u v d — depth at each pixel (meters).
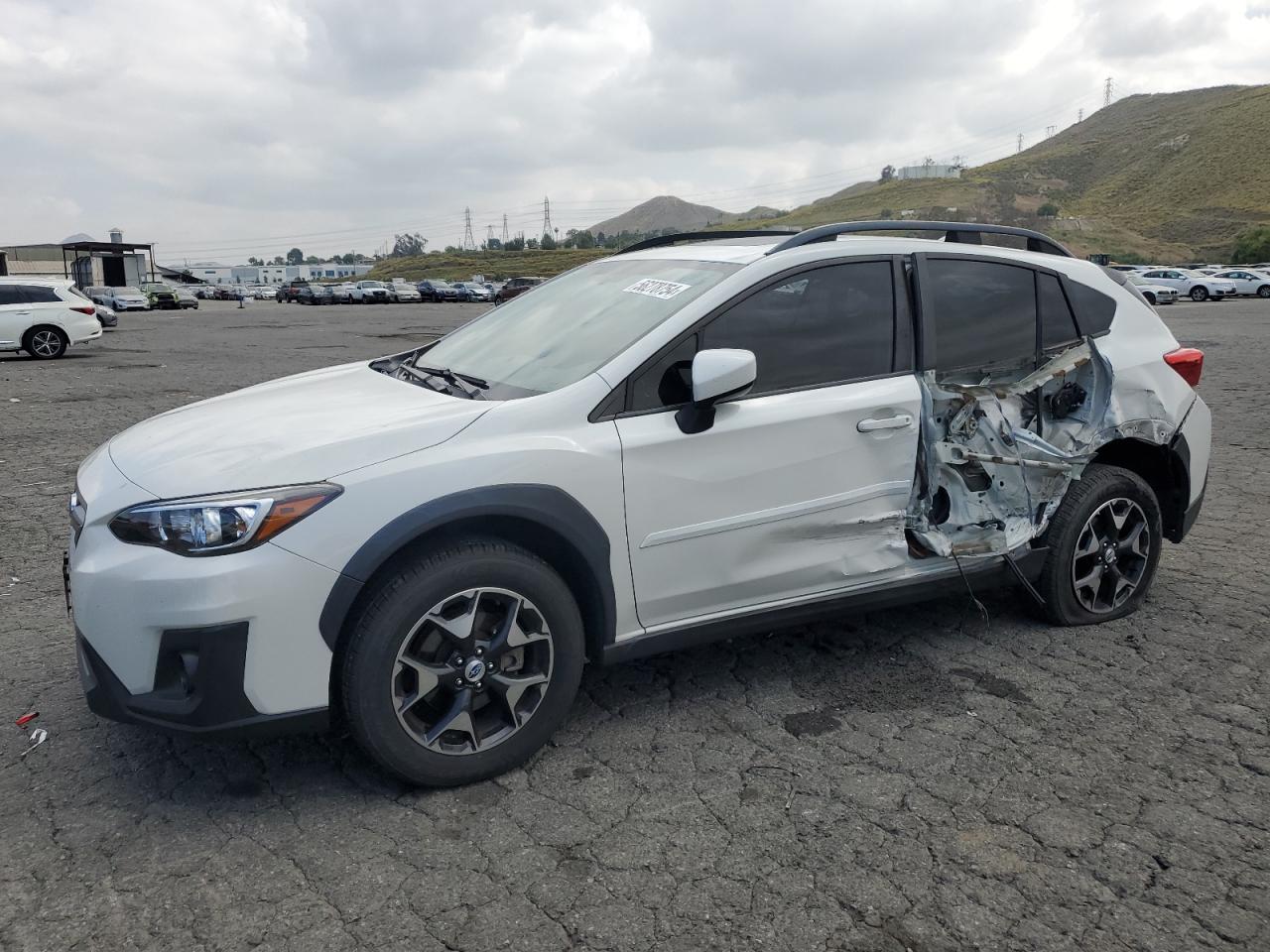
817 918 2.46
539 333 3.83
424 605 2.88
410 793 3.03
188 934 2.39
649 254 4.21
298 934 2.39
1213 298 43.34
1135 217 158.75
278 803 2.97
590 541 3.13
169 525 2.72
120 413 11.18
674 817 2.90
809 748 3.32
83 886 2.57
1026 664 4.00
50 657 4.05
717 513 3.37
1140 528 4.44
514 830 2.84
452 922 2.44
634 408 3.26
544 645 3.12
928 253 3.92
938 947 2.37
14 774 3.12
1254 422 9.93
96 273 75.62
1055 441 4.19
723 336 3.44
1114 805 2.98
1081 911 2.50
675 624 3.41
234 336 27.23
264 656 2.72
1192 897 2.55
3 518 6.32
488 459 2.97
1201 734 3.43
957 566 3.97
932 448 3.77
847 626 4.41
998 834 2.83
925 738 3.39
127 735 3.38
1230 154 167.75
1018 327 4.07
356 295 62.25
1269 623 4.46
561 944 2.37
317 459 2.85
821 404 3.54
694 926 2.43
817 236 3.74
